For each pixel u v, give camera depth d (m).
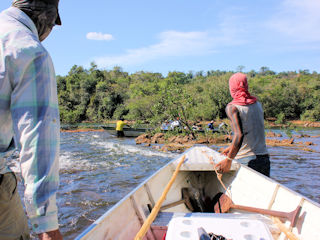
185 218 2.07
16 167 7.15
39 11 1.38
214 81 38.88
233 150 3.35
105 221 1.99
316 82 49.09
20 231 1.49
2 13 1.29
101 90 53.97
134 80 82.19
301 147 12.29
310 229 2.17
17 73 1.17
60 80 67.56
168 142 14.12
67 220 4.44
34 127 1.16
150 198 2.98
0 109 1.21
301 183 6.70
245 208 2.96
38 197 1.14
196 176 4.14
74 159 9.49
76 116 45.47
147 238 2.36
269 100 39.94
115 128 17.72
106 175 7.29
